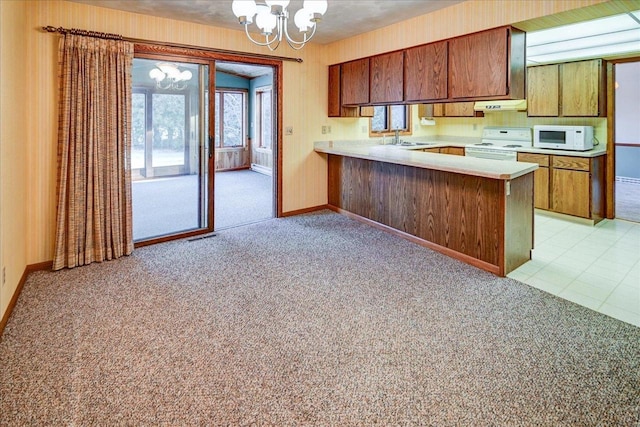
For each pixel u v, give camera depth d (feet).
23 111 9.97
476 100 11.57
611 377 6.25
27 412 5.43
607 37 12.78
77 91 10.69
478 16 11.15
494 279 10.35
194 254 12.28
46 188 10.92
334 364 6.63
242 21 8.10
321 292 9.52
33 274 10.52
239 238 14.02
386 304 8.87
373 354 6.92
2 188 7.77
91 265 11.25
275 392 5.91
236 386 6.05
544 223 15.88
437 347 7.13
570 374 6.34
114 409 5.52
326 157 18.33
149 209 14.02
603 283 10.07
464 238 11.66
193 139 14.24
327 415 5.43
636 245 13.12
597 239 13.79
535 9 9.83
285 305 8.83
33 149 10.61
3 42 7.88
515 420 5.34
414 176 13.39
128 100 11.64
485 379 6.22
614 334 7.57
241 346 7.17
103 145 11.30
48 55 10.65
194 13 12.26
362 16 12.86
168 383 6.10
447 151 19.95
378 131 20.17
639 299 9.14
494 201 10.63
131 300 9.02
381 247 13.04
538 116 17.60
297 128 17.04
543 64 17.13
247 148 32.55
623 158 25.85
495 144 19.88
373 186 15.48
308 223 16.14
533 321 8.09
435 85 12.69
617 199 20.40
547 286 9.89
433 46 12.63
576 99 16.29
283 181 16.96
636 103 24.94
